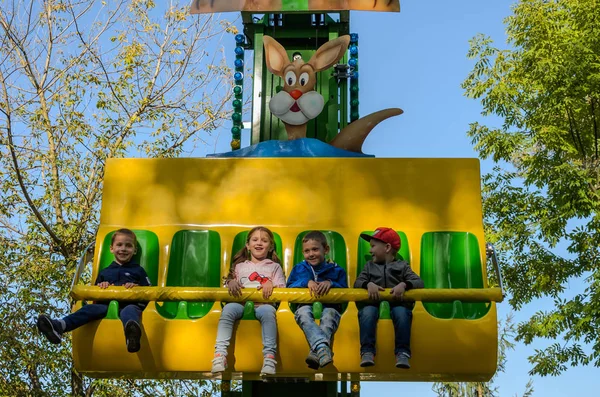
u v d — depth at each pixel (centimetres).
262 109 746
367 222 569
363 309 506
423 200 570
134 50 1512
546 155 1389
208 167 584
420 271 558
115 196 580
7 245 1441
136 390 1416
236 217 574
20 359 1343
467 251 559
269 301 503
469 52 1448
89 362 513
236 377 550
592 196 1314
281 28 773
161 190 580
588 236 1320
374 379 551
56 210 1488
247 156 640
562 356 1280
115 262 552
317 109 678
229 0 746
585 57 1319
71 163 1494
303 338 500
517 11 1415
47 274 1392
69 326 501
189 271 567
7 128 1370
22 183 1367
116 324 510
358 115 734
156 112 1531
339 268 533
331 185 576
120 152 1489
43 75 1529
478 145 1427
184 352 508
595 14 1349
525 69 1396
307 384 670
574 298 1272
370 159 579
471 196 569
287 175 580
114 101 1511
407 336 496
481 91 1423
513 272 1384
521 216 1354
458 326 503
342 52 693
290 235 568
